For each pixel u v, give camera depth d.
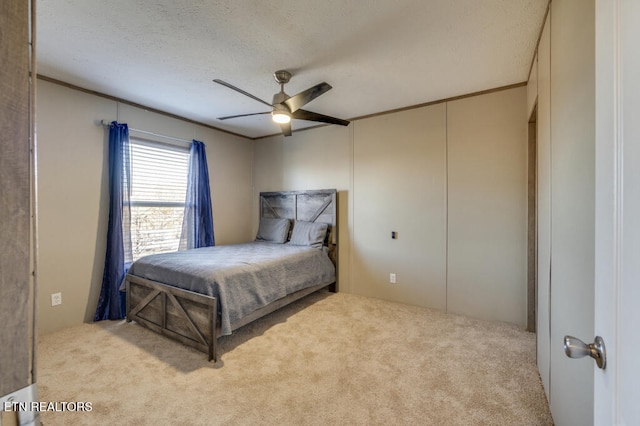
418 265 3.44
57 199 2.82
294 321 3.00
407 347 2.45
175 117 3.84
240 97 3.23
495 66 2.52
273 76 2.71
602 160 0.67
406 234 3.53
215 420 1.63
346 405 1.75
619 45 0.59
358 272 3.90
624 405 0.56
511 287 2.92
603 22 0.66
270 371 2.10
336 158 4.09
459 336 2.65
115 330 2.79
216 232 4.39
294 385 1.94
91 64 2.51
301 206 4.38
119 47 2.26
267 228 4.52
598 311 0.69
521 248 2.87
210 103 3.42
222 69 2.59
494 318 3.00
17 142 0.47
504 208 2.95
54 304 2.79
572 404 1.26
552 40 1.64
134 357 2.28
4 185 0.45
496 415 1.66
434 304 3.34
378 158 3.73
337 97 3.22
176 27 2.00
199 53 2.34
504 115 2.95
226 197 4.55
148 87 2.97
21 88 0.48
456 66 2.53
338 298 3.76
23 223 0.48
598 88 0.69
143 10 1.83
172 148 3.82
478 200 3.08
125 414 1.67
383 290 3.71
